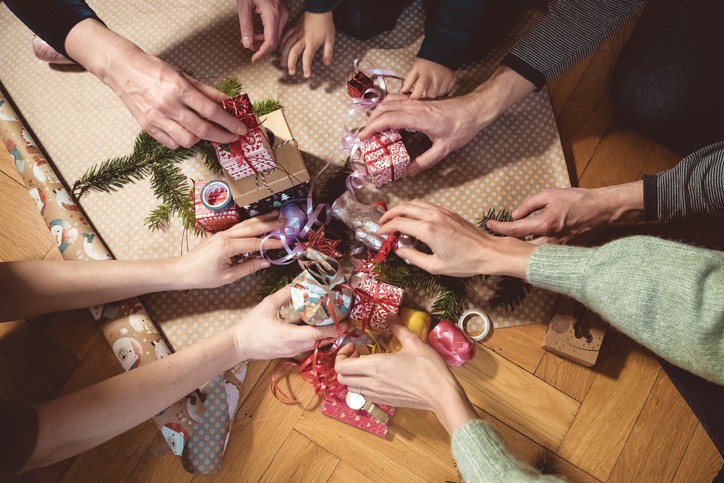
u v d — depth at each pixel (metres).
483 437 0.69
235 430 0.99
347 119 1.05
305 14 1.02
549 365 0.99
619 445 0.97
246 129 0.83
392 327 0.88
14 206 1.07
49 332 1.02
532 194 1.01
